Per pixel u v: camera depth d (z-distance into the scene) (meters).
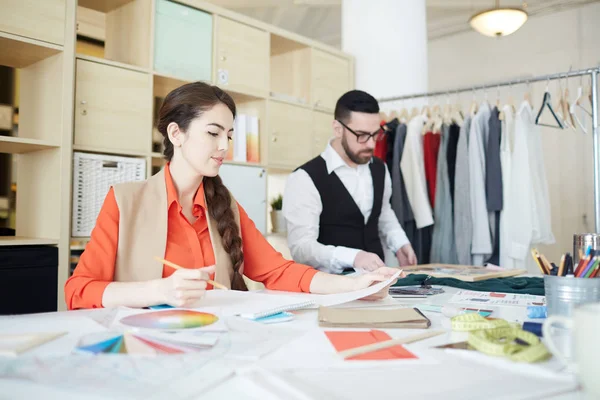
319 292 1.30
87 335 0.71
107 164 2.43
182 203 1.39
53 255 2.21
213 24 2.91
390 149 3.32
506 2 5.01
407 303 1.13
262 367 0.59
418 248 3.21
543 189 3.05
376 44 3.69
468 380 0.55
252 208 3.05
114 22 2.81
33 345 0.67
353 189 2.38
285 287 1.38
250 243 1.50
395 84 3.65
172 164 1.38
